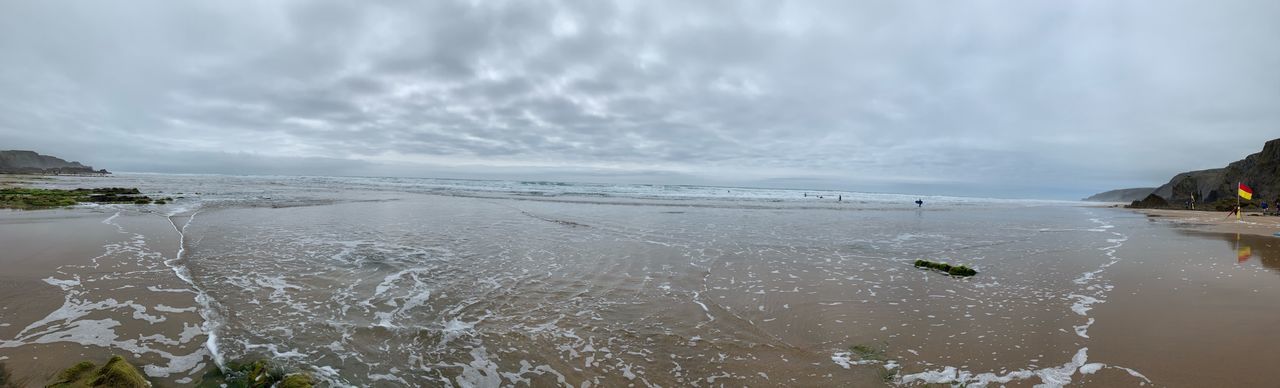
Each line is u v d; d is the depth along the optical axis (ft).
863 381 17.71
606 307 26.02
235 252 37.29
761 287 30.94
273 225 53.88
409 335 21.29
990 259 42.39
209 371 17.15
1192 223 86.63
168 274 29.53
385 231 51.49
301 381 16.08
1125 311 25.95
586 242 47.26
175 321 21.62
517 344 20.67
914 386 17.29
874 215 95.76
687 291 29.60
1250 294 29.63
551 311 25.12
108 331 20.10
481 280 31.04
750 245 47.91
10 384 15.39
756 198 167.73
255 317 22.70
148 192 119.24
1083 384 17.24
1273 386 16.88
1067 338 21.79
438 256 38.37
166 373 16.83
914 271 36.60
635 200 127.54
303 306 24.63
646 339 21.56
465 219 65.46
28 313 21.66
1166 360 19.20
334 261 35.17
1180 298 28.73
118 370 15.34
